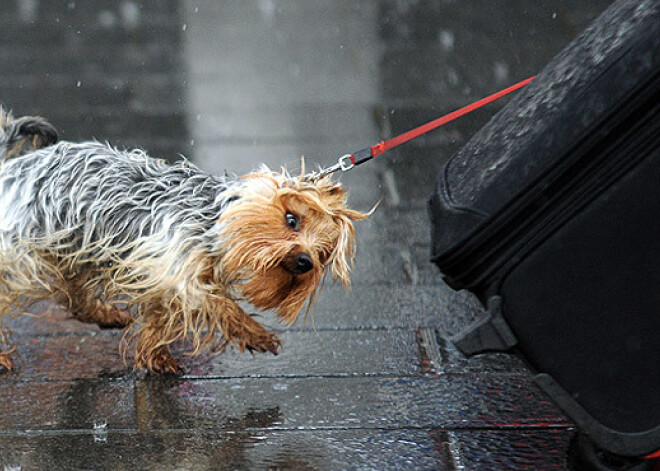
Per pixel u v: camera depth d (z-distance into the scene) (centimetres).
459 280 713
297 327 1100
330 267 899
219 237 877
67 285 982
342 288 1209
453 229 694
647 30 644
